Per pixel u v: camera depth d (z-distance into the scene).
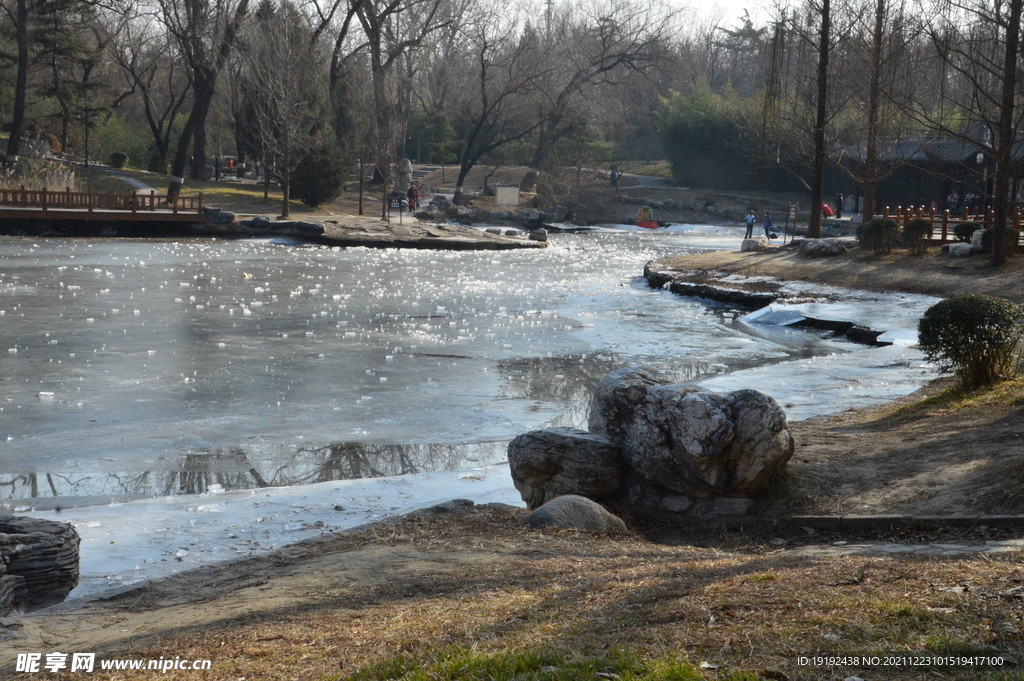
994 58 23.70
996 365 10.55
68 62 65.81
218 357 15.20
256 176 73.56
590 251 49.19
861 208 68.50
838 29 34.69
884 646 3.29
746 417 7.32
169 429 10.42
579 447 7.67
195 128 65.00
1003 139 23.11
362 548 6.25
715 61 126.25
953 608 3.70
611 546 6.28
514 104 77.12
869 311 21.72
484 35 69.62
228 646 4.21
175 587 5.50
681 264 33.75
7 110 70.44
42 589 5.22
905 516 6.56
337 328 18.89
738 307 25.42
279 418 11.12
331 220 52.31
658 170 95.56
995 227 25.42
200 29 60.00
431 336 18.20
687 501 7.50
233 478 8.61
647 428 7.69
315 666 3.80
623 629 3.81
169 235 49.06
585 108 80.56
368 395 12.55
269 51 58.00
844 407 11.09
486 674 3.38
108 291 23.94
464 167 72.25
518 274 34.16
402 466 9.21
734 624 3.71
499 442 10.19
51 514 7.32
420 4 67.56
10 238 43.31
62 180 53.59
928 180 65.75
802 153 38.47
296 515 7.24
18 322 18.19
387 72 65.88
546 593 4.78
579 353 16.73
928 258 28.30
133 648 4.29
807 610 3.83
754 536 6.86
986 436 8.12
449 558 5.88
